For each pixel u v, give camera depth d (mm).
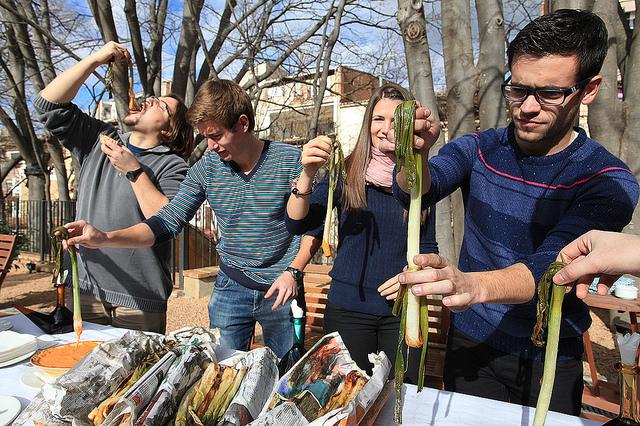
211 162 2312
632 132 4797
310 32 5832
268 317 2299
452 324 1858
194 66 6582
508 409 1342
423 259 991
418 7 3070
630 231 5023
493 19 3344
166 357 1239
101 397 1198
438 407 1345
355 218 2057
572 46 1287
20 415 1188
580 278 891
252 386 1183
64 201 10297
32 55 8555
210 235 8438
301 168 2215
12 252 5152
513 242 1598
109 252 2283
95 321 2383
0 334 1721
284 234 2287
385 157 1969
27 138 11914
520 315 1596
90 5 6027
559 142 1526
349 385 1221
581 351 1654
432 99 3154
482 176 1689
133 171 2178
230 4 5516
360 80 12656
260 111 12750
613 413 2754
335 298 2100
